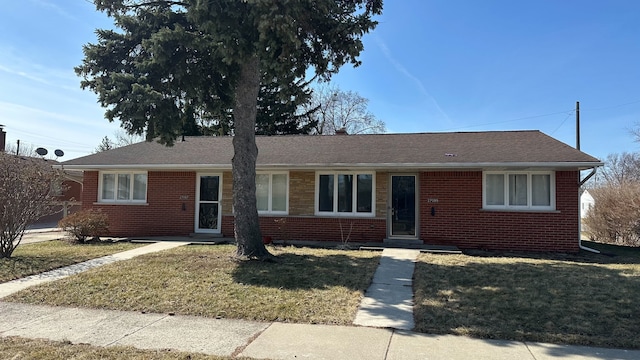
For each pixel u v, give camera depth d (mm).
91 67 10453
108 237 15188
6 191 10312
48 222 24953
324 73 11109
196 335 5348
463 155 13062
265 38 8359
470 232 12898
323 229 13945
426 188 13312
